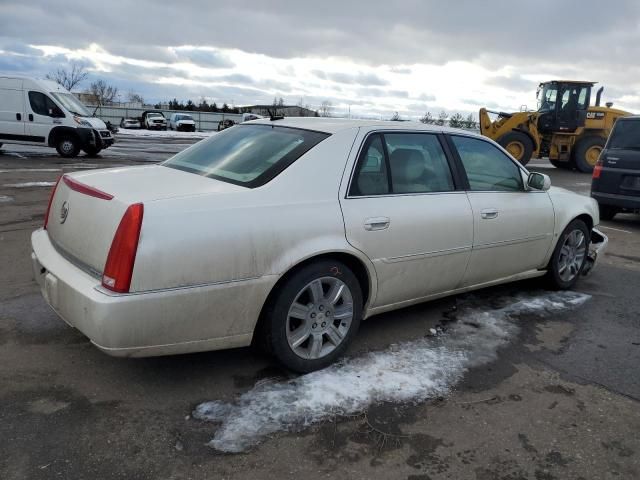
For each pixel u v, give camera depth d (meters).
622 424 3.00
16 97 15.29
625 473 2.60
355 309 3.47
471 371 3.50
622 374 3.58
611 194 8.84
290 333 3.22
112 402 2.94
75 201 3.08
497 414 3.03
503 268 4.50
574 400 3.23
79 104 16.55
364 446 2.68
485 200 4.21
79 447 2.57
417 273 3.79
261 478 2.43
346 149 3.50
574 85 17.75
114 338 2.64
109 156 16.58
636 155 8.51
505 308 4.67
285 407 2.96
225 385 3.16
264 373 3.32
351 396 3.10
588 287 5.42
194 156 3.84
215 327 2.92
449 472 2.54
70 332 3.72
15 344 3.52
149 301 2.66
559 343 4.02
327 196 3.30
